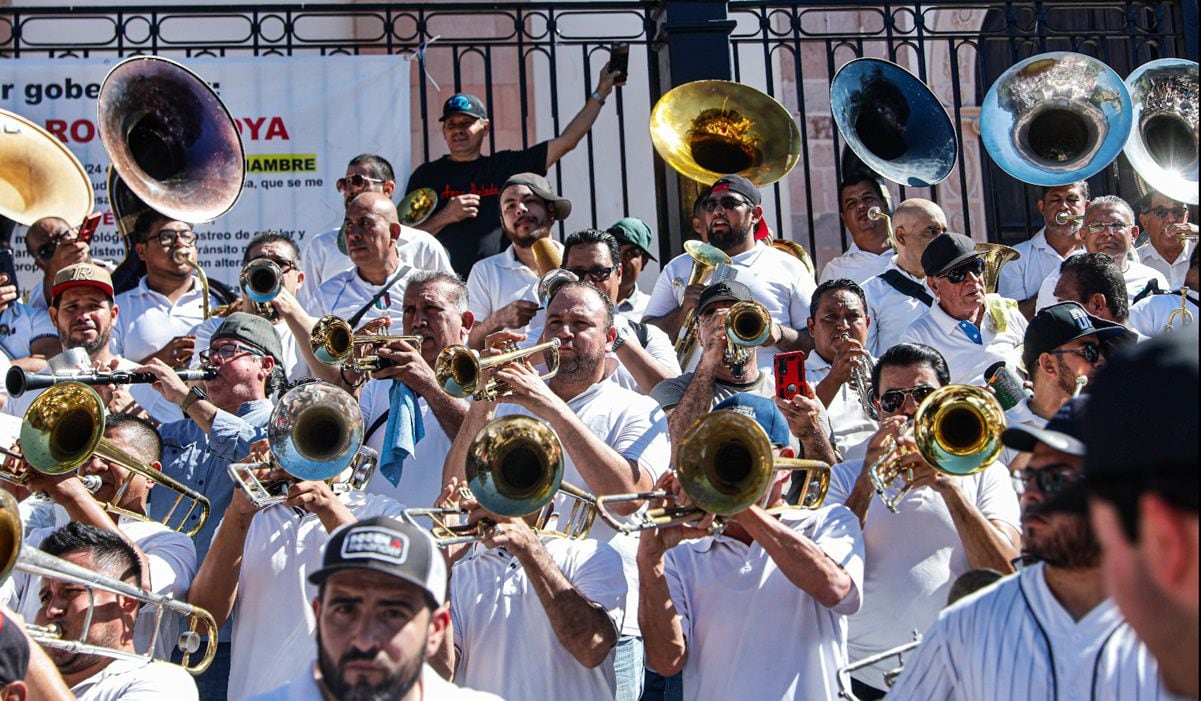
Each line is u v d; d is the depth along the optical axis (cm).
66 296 952
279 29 1691
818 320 944
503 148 1688
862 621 720
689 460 628
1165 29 1449
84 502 723
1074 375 774
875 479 671
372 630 444
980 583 585
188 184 1145
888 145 1264
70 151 1271
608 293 1017
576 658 659
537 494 639
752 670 663
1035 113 1248
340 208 1334
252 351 871
